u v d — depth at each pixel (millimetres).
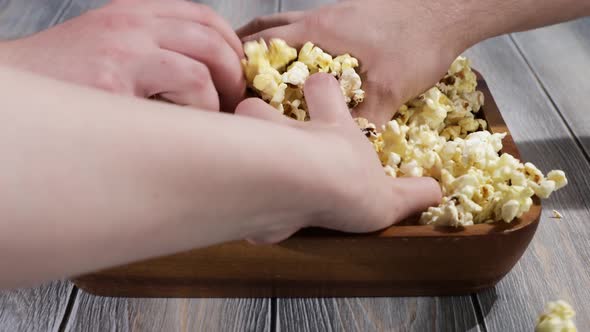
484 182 532
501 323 499
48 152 303
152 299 519
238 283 508
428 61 575
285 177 365
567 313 472
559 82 758
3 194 290
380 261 489
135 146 321
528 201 495
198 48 492
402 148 557
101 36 464
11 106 302
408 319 502
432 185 506
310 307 511
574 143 663
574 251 549
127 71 461
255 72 535
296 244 479
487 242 481
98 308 511
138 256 337
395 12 575
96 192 312
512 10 603
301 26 577
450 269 495
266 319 503
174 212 333
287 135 376
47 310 509
